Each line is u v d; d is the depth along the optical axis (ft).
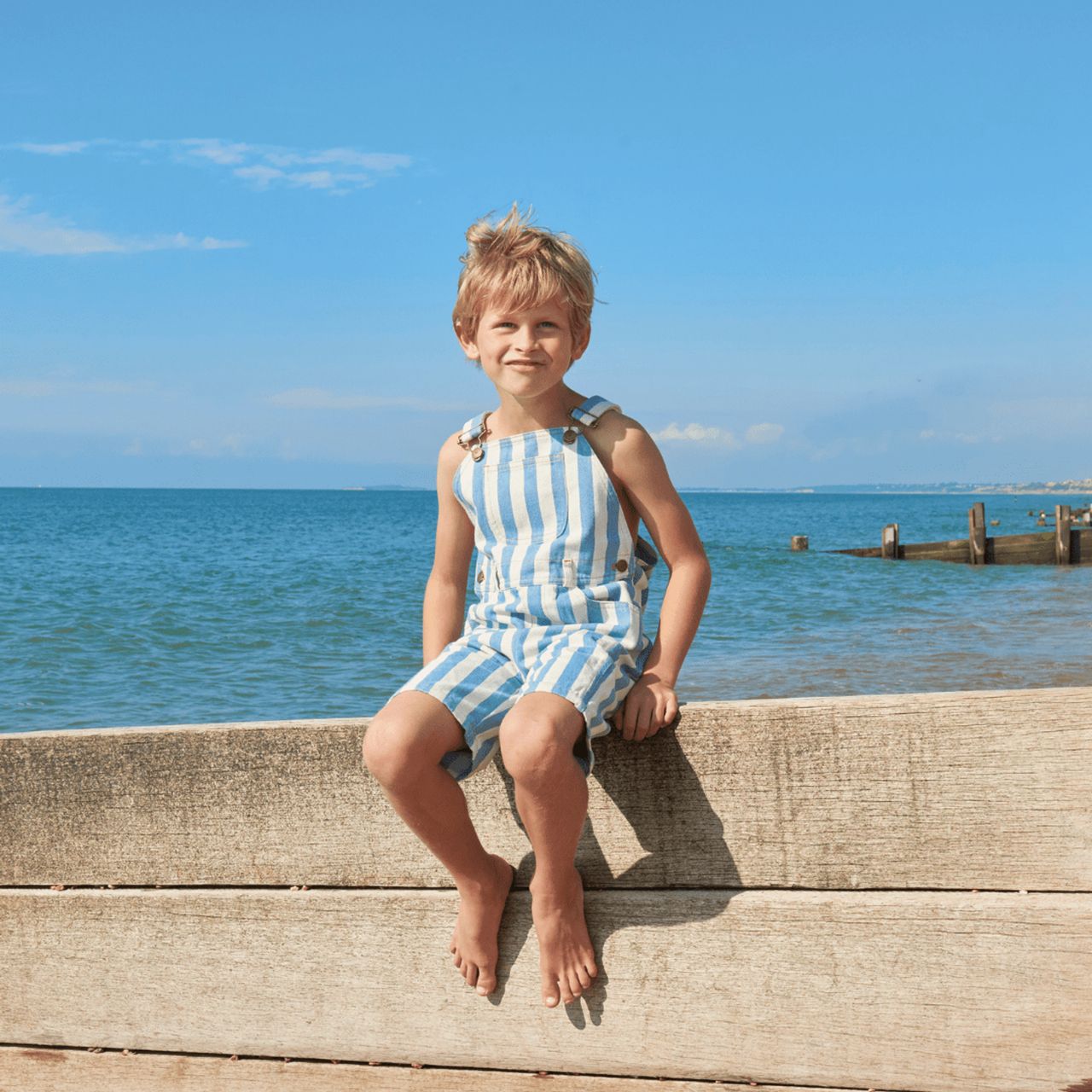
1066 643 42.47
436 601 7.60
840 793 6.25
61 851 7.42
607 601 6.78
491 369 6.89
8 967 7.45
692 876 6.53
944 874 6.10
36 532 178.91
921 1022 6.03
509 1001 6.65
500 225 6.97
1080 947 5.78
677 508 7.04
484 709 6.38
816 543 156.04
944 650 41.60
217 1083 7.14
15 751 7.45
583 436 6.98
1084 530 90.48
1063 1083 5.82
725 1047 6.33
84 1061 7.34
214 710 33.37
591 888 6.70
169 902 7.18
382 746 6.07
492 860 6.59
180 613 59.62
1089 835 5.84
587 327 7.18
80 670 40.88
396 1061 6.88
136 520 252.01
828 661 39.45
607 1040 6.50
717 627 51.88
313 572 93.61
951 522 253.44
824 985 6.17
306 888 7.07
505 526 7.00
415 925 6.78
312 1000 6.96
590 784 6.70
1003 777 5.98
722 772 6.46
